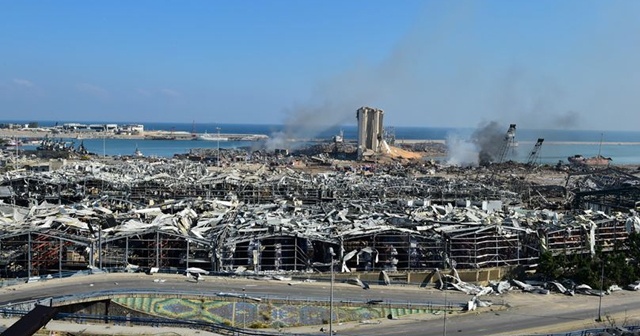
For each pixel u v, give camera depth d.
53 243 147.25
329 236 155.50
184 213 187.12
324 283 140.50
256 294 127.62
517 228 165.62
